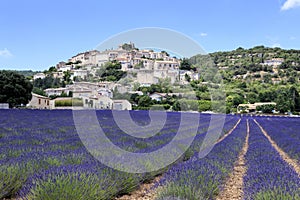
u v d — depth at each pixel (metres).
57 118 21.53
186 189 4.40
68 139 10.55
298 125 24.84
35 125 16.30
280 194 4.13
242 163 8.67
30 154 7.00
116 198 5.03
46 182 4.16
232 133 16.44
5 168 5.14
